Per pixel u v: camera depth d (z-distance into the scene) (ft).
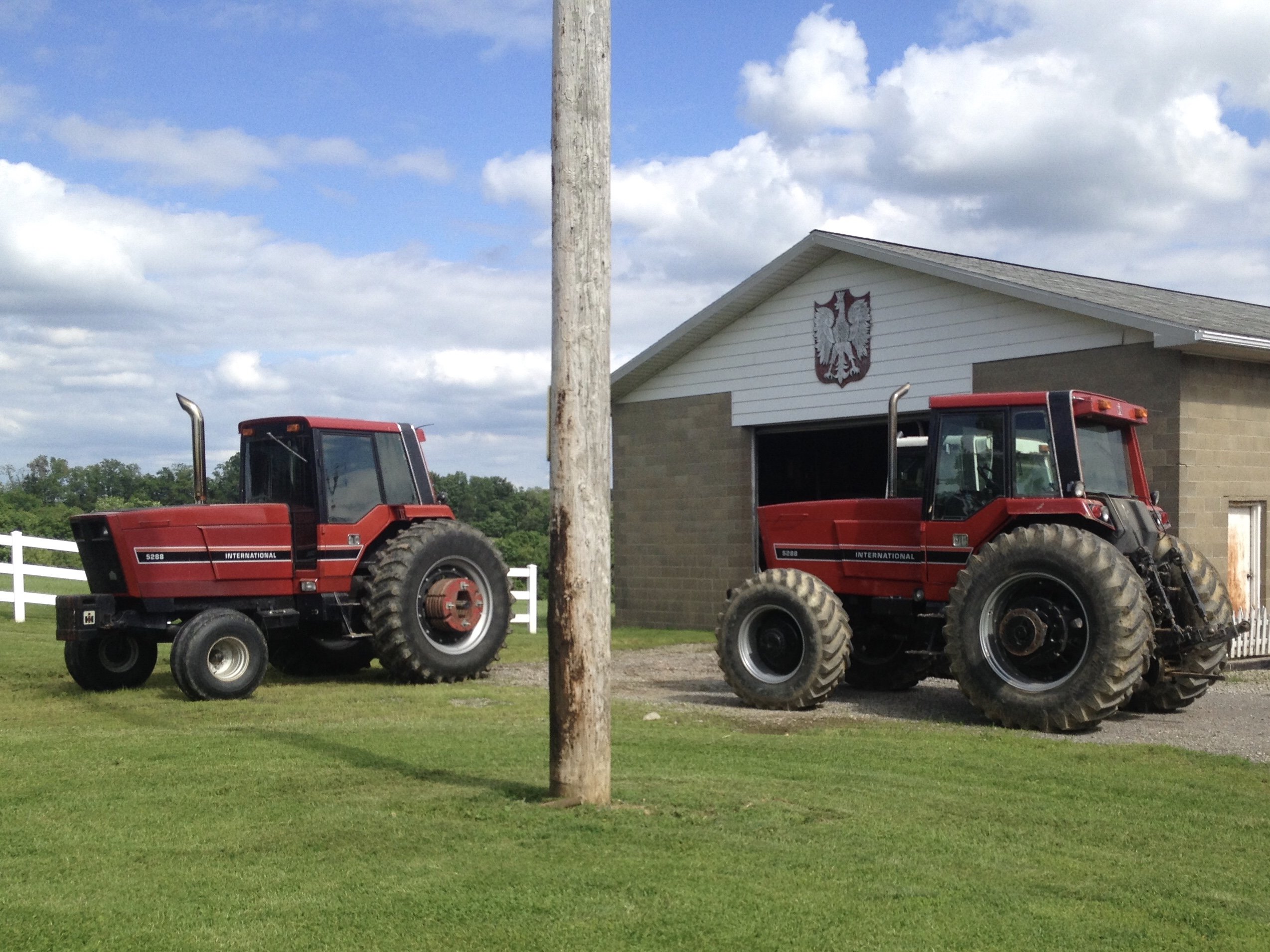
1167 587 31.78
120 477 195.62
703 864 15.97
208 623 34.04
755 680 33.19
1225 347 43.04
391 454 40.78
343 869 15.71
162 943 13.07
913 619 35.04
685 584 64.34
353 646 42.63
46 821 18.28
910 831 18.03
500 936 13.26
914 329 53.16
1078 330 46.75
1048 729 28.43
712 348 62.90
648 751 24.53
